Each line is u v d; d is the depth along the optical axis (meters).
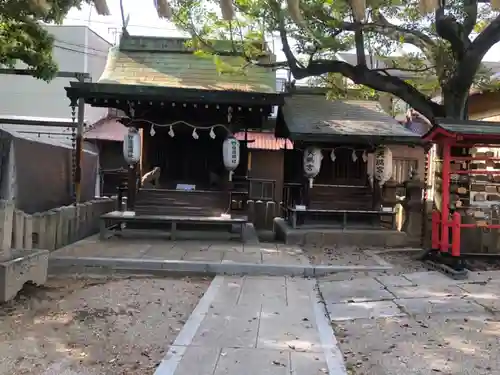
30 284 6.92
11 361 4.37
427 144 10.38
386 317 5.91
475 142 8.43
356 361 4.56
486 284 7.40
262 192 17.69
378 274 8.32
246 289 7.44
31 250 7.18
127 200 11.48
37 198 10.54
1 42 9.23
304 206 11.77
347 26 9.76
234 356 4.61
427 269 8.59
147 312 6.14
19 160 9.66
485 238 9.67
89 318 5.77
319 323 5.75
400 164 14.77
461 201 9.02
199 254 9.42
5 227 6.36
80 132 11.31
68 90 10.43
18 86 21.12
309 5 9.36
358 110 13.05
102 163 19.47
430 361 4.47
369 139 11.03
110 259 8.59
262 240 12.73
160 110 11.59
